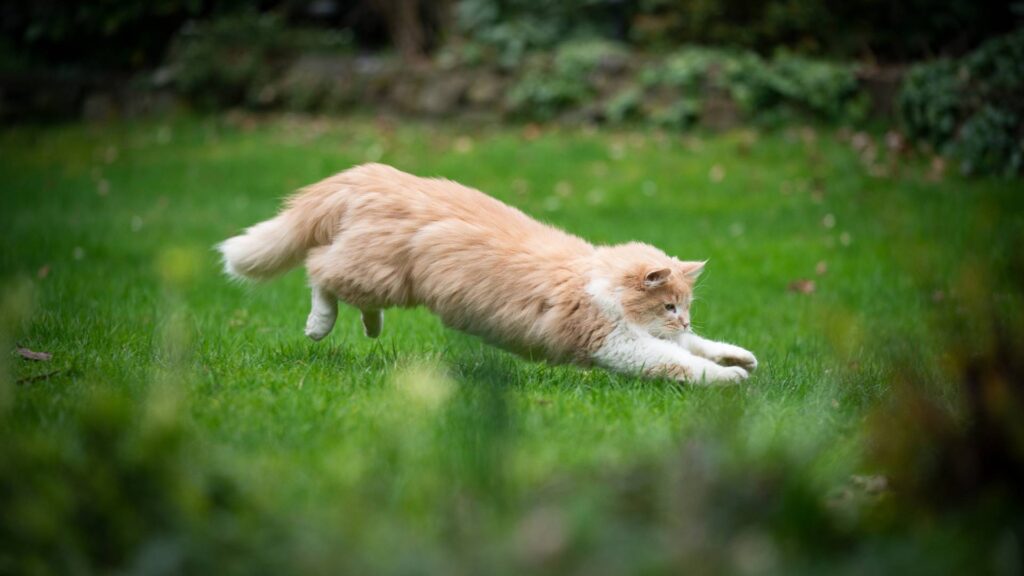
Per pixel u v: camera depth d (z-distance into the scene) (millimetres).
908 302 8695
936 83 13898
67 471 3336
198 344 6352
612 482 3562
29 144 16281
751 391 5434
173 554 3033
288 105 17359
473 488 3557
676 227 11641
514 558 3037
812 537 3215
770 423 4703
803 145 14375
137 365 5625
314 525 3283
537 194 13133
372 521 3342
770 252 10711
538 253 5836
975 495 3477
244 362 5855
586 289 5730
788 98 15367
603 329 5746
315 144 15594
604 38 17641
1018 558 3068
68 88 18094
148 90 17891
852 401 5219
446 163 14328
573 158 14391
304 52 17922
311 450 4145
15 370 5238
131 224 11938
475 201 6070
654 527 3246
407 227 5867
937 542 3146
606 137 15320
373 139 15734
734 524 3232
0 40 19297
